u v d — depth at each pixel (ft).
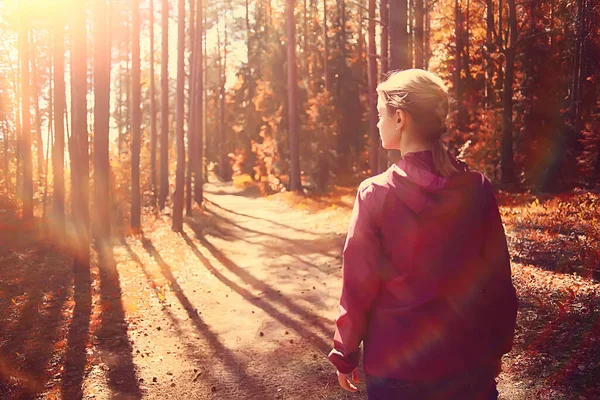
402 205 5.14
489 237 5.28
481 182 5.34
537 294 23.73
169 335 26.32
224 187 173.27
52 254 46.68
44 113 103.45
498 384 16.37
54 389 19.47
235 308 31.65
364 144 136.67
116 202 78.59
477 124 97.40
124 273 40.86
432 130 5.28
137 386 19.93
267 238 60.18
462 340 5.03
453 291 5.07
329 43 145.07
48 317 28.63
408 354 5.05
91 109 101.04
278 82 132.46
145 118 221.05
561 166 89.35
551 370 16.49
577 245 30.96
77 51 38.47
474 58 110.73
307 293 34.14
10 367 21.22
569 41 101.09
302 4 150.30
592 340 17.63
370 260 5.20
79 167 39.22
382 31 56.90
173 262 46.75
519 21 106.22
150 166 117.29
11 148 102.06
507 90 91.30
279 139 126.52
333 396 18.20
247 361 22.47
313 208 85.05
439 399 5.04
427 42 106.52
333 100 134.72
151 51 110.83
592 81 102.47
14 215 73.82
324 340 24.61
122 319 28.60
